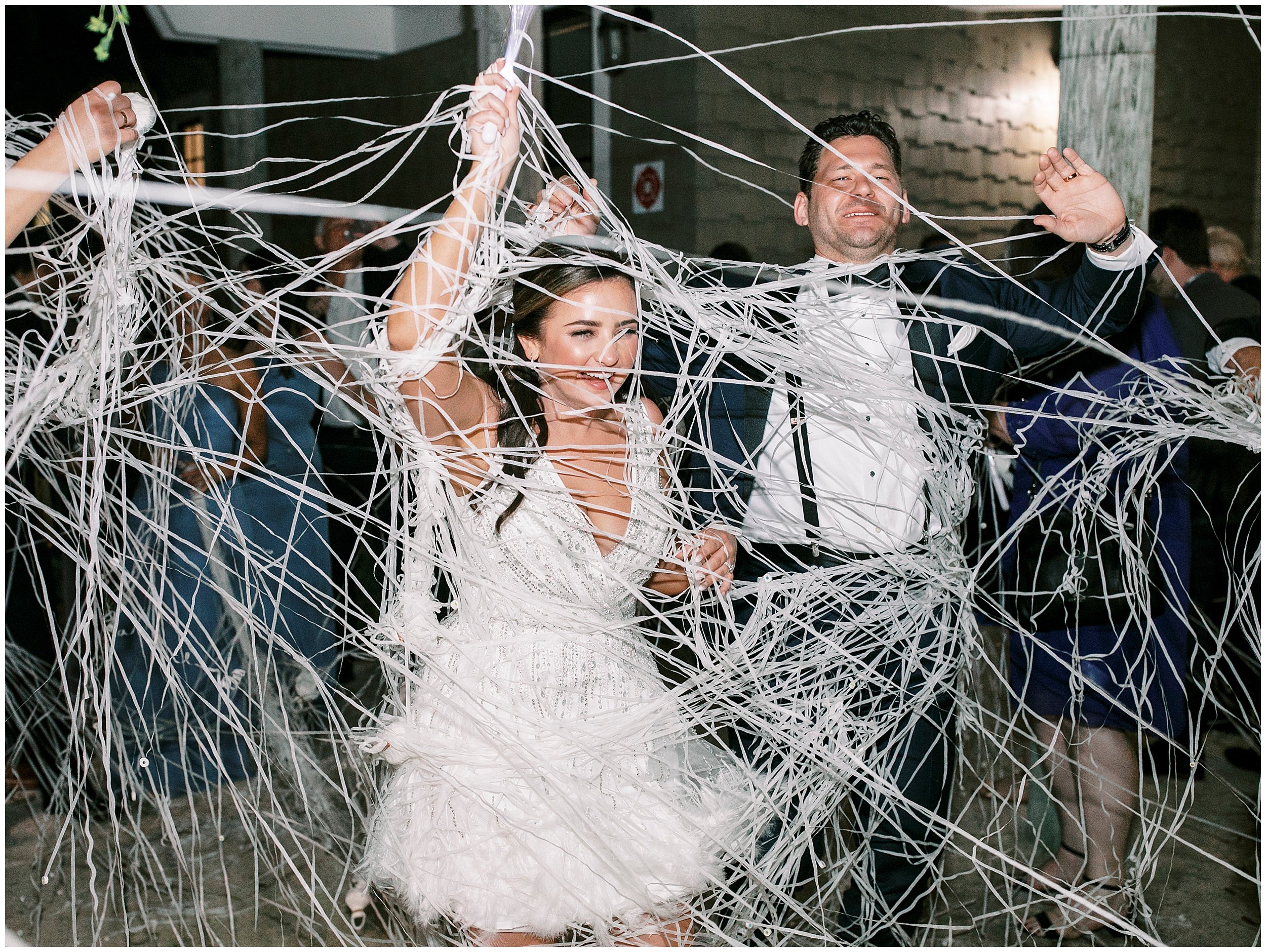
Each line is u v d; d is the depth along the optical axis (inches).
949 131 271.0
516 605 69.4
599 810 66.7
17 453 73.5
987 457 101.7
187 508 108.8
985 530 110.3
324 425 118.6
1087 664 97.4
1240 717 124.1
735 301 78.8
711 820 70.3
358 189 274.5
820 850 92.7
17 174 64.3
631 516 72.4
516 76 67.4
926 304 80.1
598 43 241.3
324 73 286.7
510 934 68.4
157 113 69.7
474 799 66.6
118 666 94.9
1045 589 98.5
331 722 83.4
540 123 72.5
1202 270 132.3
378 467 73.7
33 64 195.0
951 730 91.1
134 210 77.0
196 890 97.3
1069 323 83.0
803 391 80.6
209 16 221.6
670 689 76.6
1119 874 98.1
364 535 79.6
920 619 84.4
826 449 84.7
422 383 67.4
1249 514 104.1
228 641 119.8
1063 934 94.8
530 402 72.3
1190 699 120.9
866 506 83.9
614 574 70.3
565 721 68.4
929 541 85.1
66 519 87.0
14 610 122.3
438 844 67.9
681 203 236.8
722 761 76.1
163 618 98.3
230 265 99.2
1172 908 103.1
